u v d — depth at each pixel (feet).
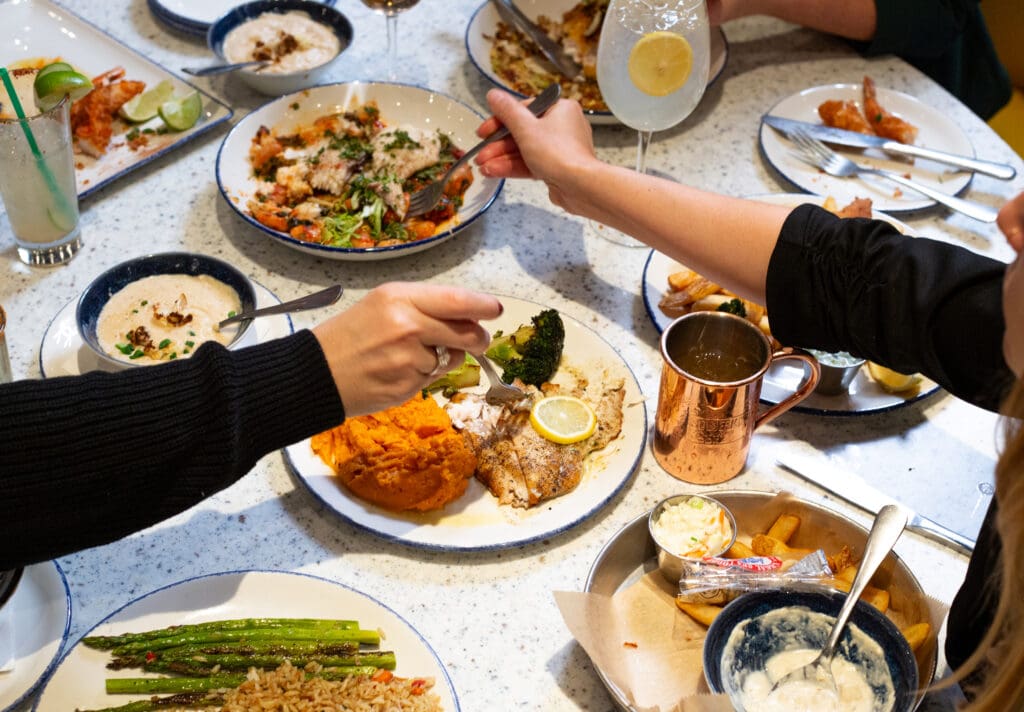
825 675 3.14
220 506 3.94
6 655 3.32
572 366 4.47
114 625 3.38
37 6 6.35
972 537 3.96
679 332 3.97
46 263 4.97
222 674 3.27
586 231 5.35
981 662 3.26
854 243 3.81
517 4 6.59
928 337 3.56
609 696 3.39
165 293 4.47
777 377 4.51
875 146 5.75
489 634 3.56
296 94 5.73
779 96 6.36
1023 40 8.40
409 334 3.42
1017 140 8.28
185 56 6.47
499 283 5.00
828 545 3.78
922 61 7.11
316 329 3.54
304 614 3.47
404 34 6.75
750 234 4.09
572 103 4.86
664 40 4.73
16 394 3.14
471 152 5.00
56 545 3.18
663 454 4.14
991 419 4.45
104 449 3.16
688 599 3.55
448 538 3.74
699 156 5.86
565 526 3.80
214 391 3.28
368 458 3.76
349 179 5.35
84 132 5.54
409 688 3.23
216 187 5.52
